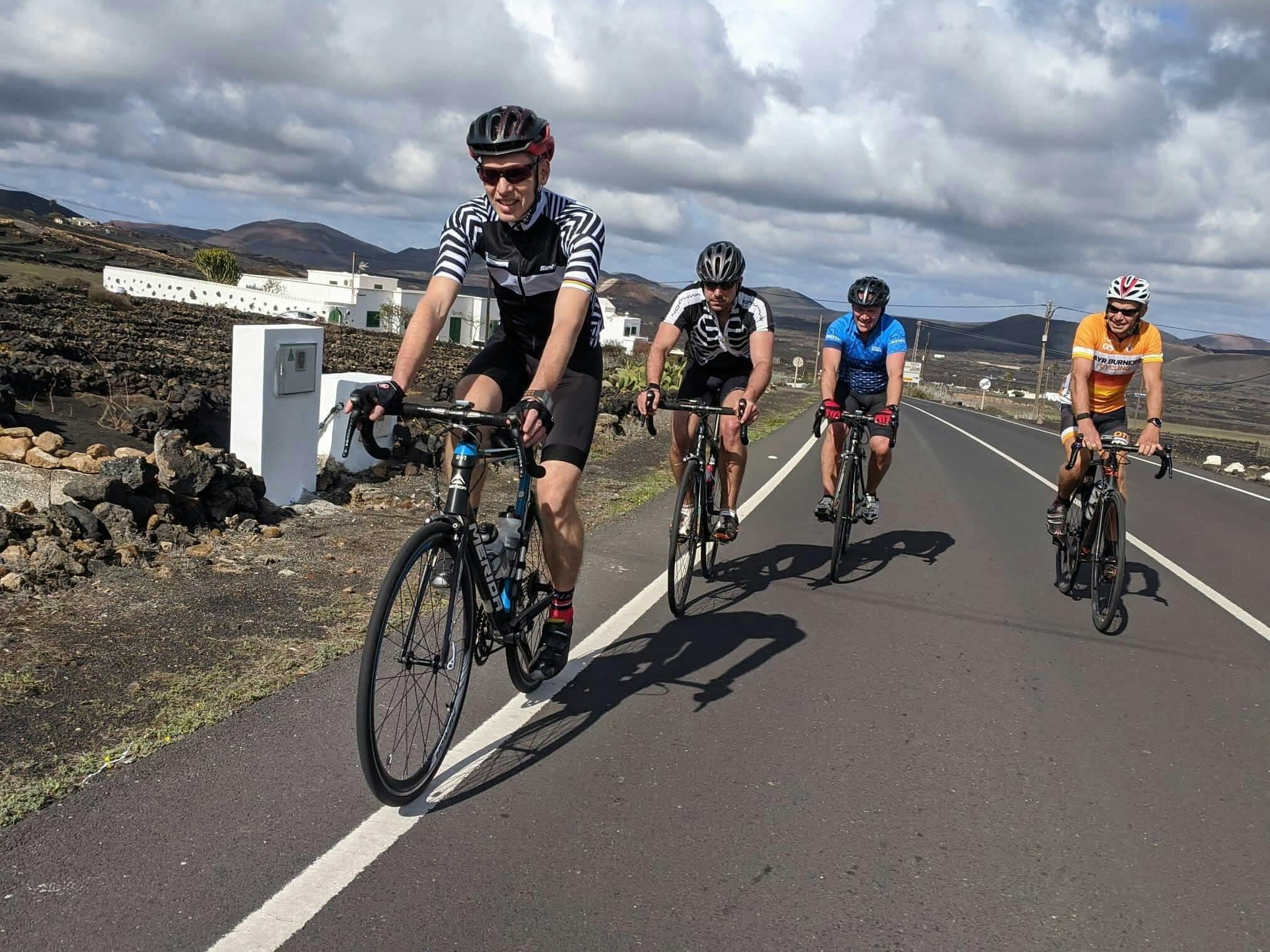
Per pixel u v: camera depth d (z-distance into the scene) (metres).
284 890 2.38
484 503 7.35
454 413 2.78
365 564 5.46
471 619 3.12
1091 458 5.74
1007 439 24.22
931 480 12.30
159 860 2.48
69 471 5.49
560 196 3.27
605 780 3.15
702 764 3.32
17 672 3.55
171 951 2.12
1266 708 4.29
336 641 4.20
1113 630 5.43
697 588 5.75
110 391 8.82
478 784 3.06
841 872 2.67
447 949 2.20
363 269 90.69
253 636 4.17
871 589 6.06
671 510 8.06
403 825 2.75
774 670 4.38
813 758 3.45
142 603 4.45
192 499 5.78
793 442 16.55
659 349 5.27
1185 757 3.68
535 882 2.51
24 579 4.46
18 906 2.25
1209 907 2.62
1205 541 8.83
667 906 2.45
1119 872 2.78
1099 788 3.35
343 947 2.18
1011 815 3.10
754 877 2.62
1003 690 4.31
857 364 6.50
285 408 6.73
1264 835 3.07
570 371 3.45
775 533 7.75
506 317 3.52
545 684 3.97
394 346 31.31
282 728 3.32
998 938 2.41
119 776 2.90
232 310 40.62
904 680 4.36
